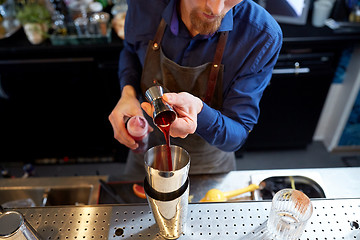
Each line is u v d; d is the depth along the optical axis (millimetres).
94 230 808
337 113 2723
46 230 806
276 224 770
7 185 1330
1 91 2404
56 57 2260
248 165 2801
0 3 2258
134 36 1372
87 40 2209
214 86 1254
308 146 2971
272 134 2746
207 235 788
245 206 845
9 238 665
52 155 2875
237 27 1162
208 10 922
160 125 881
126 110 1217
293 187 1164
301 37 2168
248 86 1195
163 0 1288
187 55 1257
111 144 2824
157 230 802
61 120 2639
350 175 1186
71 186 1326
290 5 2246
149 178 663
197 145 1394
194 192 1162
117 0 2410
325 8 2189
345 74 2539
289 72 2309
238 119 1204
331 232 774
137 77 1463
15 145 2791
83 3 2244
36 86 2404
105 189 1227
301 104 2520
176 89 1330
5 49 2184
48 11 2318
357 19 2305
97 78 2379
